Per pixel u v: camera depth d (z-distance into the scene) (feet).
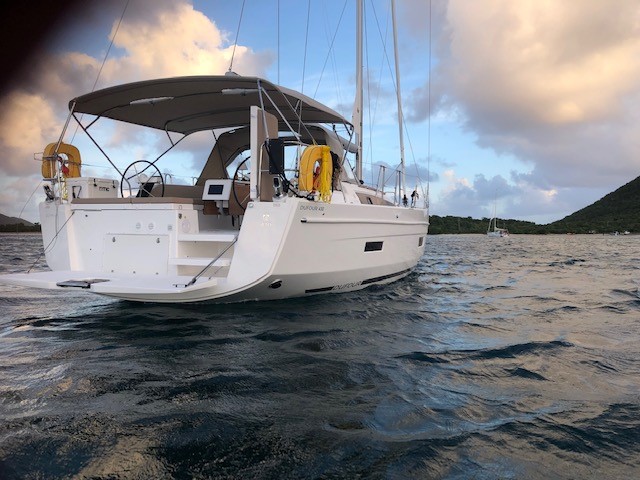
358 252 18.39
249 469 5.81
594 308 18.69
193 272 15.96
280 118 21.72
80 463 5.86
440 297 20.86
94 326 13.57
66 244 16.67
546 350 11.87
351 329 13.60
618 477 5.89
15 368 9.72
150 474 5.65
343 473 5.77
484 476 5.82
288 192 15.20
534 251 77.30
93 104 18.13
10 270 31.48
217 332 12.77
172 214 15.29
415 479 5.70
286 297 16.83
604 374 10.06
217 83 16.28
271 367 9.89
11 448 6.21
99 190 17.61
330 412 7.63
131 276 15.03
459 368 10.25
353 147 25.52
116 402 7.86
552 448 6.58
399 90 29.58
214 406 7.74
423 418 7.50
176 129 23.16
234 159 23.98
